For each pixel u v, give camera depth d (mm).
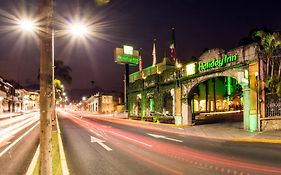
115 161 10711
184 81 28016
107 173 8852
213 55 23688
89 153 12539
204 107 38344
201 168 9320
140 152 12734
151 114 35906
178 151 12891
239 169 9023
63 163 9906
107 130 24625
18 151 13211
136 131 23469
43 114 4773
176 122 28906
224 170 8961
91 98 102312
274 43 18734
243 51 20469
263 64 19266
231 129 21062
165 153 12406
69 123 35125
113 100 85500
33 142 16219
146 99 37594
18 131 23453
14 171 9234
